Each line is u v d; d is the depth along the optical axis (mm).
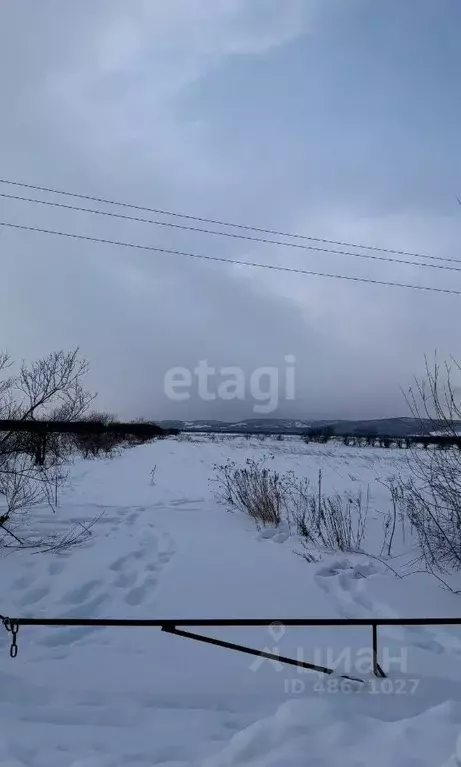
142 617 5266
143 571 6914
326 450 37500
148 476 18672
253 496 11070
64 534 9039
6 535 8742
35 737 3109
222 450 36031
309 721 3188
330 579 6594
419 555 7695
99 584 6320
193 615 5340
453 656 4391
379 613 5457
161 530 9586
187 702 3592
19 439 9695
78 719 3340
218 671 4082
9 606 5555
